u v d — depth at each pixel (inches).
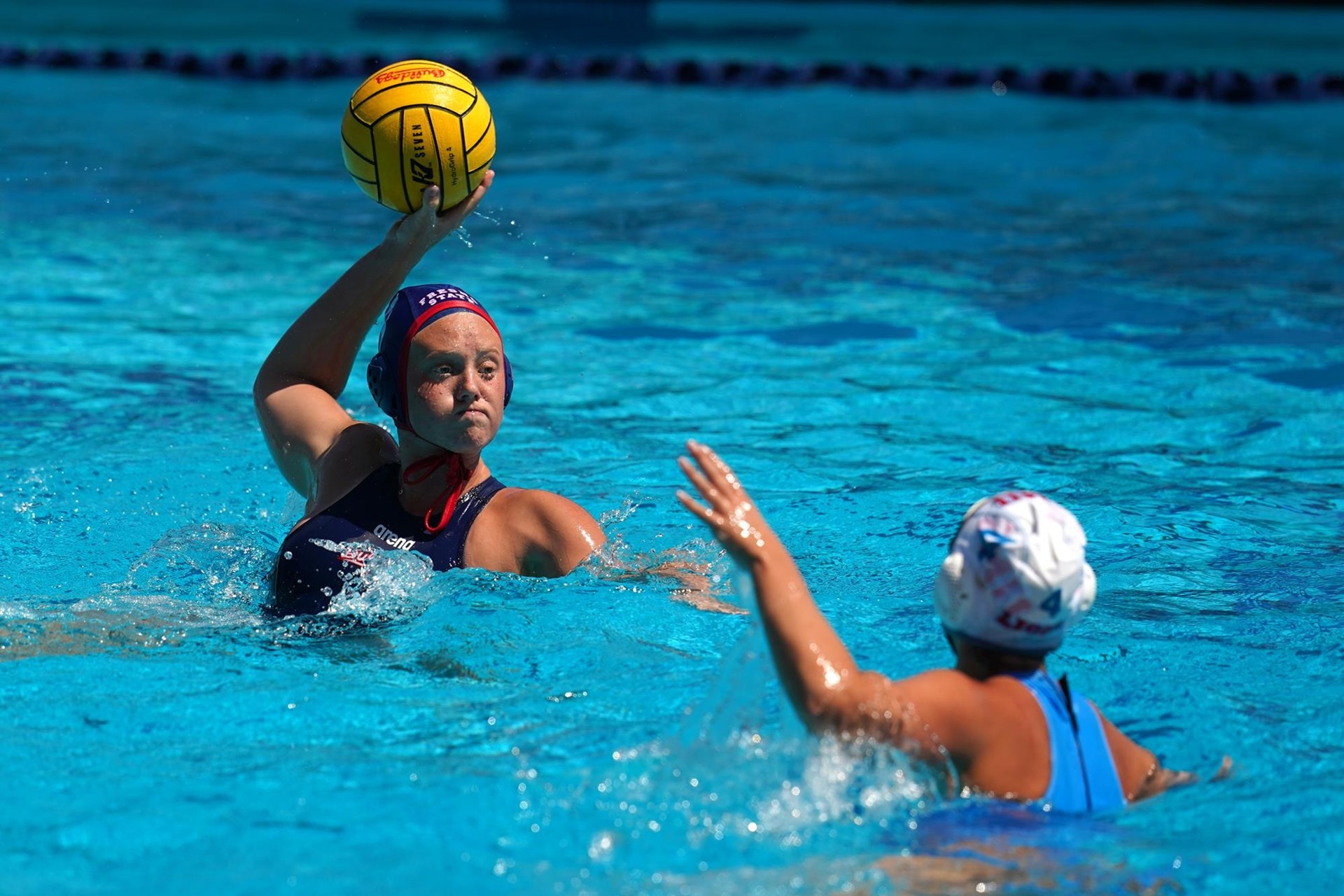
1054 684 371.9
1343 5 3629.4
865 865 330.6
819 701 351.9
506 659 458.0
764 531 371.9
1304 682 450.9
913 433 748.0
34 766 384.2
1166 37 2906.0
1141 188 1455.5
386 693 435.2
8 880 327.6
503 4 3435.0
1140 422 762.8
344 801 364.5
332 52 2363.4
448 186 553.0
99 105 1909.4
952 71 2177.7
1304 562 567.5
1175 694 440.1
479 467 533.6
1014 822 348.5
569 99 2055.9
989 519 366.0
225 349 902.4
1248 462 700.7
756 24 3085.6
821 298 1042.7
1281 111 1952.5
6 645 468.8
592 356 900.6
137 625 488.7
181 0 3486.7
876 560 568.1
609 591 505.7
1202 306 1000.9
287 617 495.5
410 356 502.3
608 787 366.6
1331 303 1003.3
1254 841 346.6
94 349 894.4
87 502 631.2
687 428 758.5
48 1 3376.0
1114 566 563.8
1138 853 339.3
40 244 1180.5
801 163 1600.6
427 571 506.9
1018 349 906.7
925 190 1454.2
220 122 1818.4
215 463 687.7
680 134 1787.6
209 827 351.6
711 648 468.4
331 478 532.4
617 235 1254.9
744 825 348.2
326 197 1401.3
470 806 360.5
